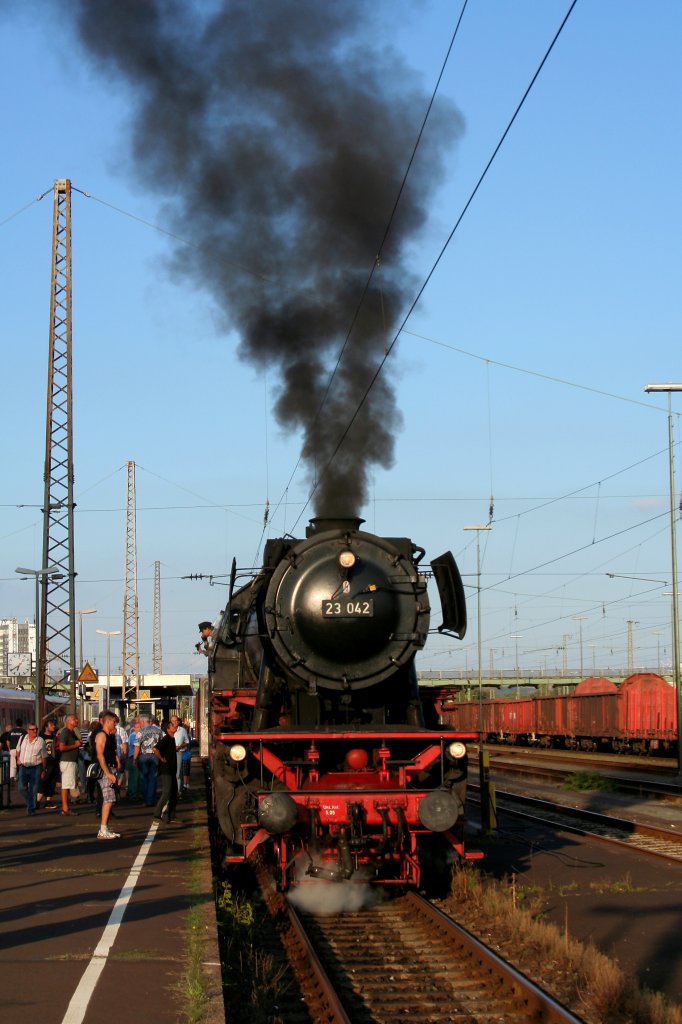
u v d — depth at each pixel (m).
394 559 11.85
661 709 39.16
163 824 16.16
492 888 10.62
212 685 14.21
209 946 7.80
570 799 22.80
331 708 11.72
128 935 8.16
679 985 7.76
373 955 8.74
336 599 11.40
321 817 10.28
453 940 9.02
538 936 8.84
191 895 9.82
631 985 7.36
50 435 31.48
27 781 17.95
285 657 11.41
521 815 18.31
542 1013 7.04
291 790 10.55
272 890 11.30
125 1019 6.07
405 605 11.75
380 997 7.64
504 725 57.94
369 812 10.29
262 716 11.47
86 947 7.78
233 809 11.05
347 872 10.07
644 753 42.09
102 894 9.88
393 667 11.58
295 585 11.59
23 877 10.90
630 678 42.00
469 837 15.28
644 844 14.77
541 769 30.72
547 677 86.06
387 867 11.75
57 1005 6.34
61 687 44.44
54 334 31.88
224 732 11.93
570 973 7.97
